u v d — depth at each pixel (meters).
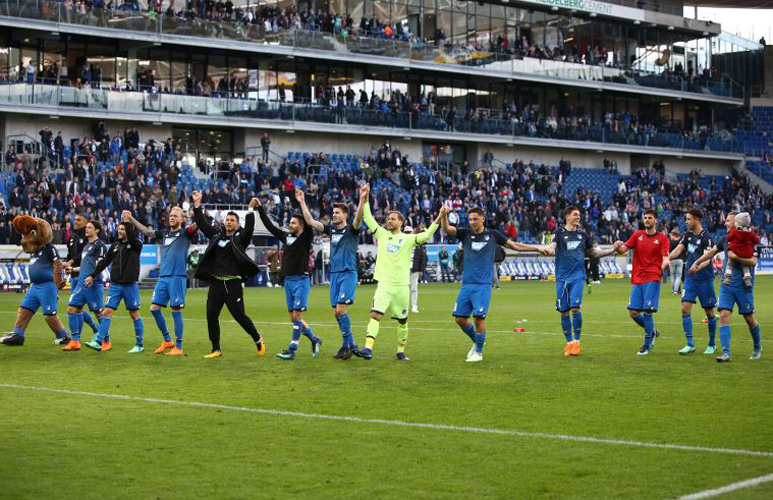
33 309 16.66
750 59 78.81
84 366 14.05
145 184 42.78
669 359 14.84
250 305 28.22
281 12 53.47
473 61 59.22
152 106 47.69
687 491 7.17
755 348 14.84
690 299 15.54
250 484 7.42
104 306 16.44
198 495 7.12
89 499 7.01
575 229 15.39
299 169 49.62
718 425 9.54
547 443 8.77
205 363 14.36
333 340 17.80
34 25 44.12
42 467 7.91
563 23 65.75
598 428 9.41
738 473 7.67
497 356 15.23
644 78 66.75
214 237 15.12
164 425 9.60
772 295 33.22
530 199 56.19
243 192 44.94
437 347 16.58
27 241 16.41
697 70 73.06
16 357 15.12
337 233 14.66
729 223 14.86
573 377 12.84
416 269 25.44
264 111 51.28
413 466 7.95
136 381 12.57
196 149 51.69
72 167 41.94
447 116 57.62
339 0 57.03
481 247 14.46
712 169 71.56
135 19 47.28
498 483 7.43
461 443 8.77
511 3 62.84
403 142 58.34
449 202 50.47
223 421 9.81
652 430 9.31
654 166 66.00
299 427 9.50
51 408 10.55
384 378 12.76
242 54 53.34
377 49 55.34
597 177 63.81
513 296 33.62
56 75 47.16
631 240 15.52
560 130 62.12
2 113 45.75
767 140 74.00
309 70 56.06
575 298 15.23
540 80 62.03
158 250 40.81
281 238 14.88
